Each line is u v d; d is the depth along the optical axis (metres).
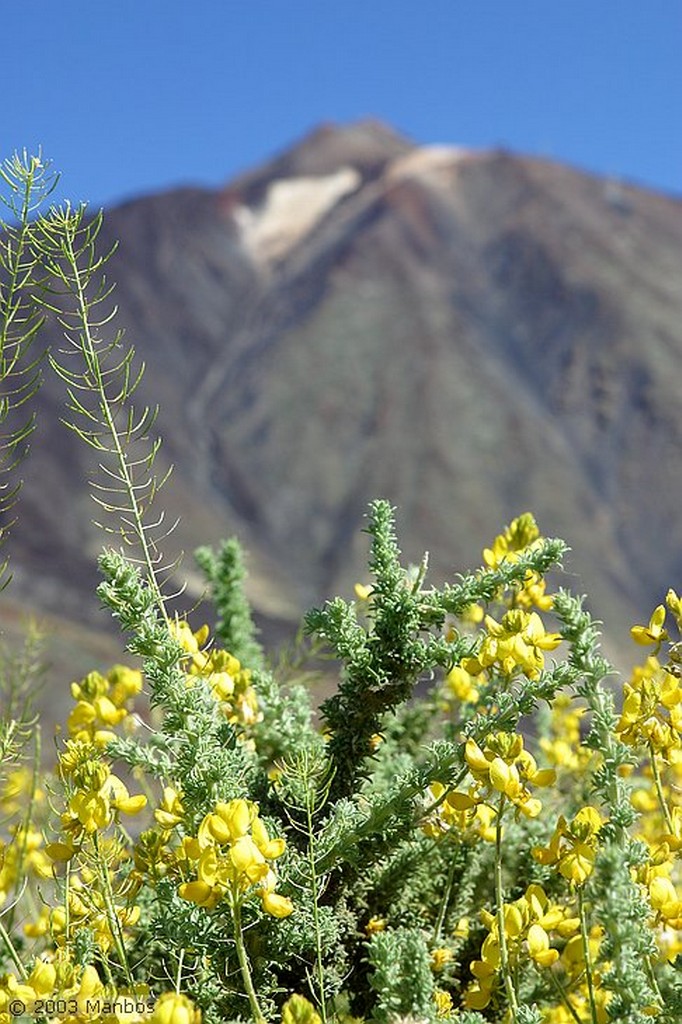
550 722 4.24
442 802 2.76
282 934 2.53
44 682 3.75
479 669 2.81
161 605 2.83
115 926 2.43
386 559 3.08
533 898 2.36
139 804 2.48
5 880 3.00
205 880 2.12
